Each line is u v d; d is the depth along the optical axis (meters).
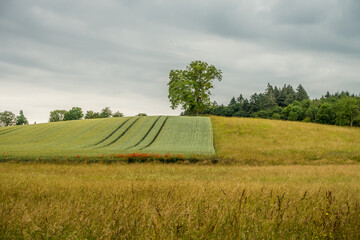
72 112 135.12
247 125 60.44
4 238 4.34
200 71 82.19
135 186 8.92
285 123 63.03
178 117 73.06
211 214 5.07
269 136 51.78
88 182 10.78
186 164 27.78
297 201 6.24
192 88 78.75
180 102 77.69
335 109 91.75
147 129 60.50
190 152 36.81
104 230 4.28
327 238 4.45
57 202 6.39
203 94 80.19
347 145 43.44
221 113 135.88
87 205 5.99
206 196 6.78
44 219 4.92
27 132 63.72
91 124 68.25
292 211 5.53
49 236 4.33
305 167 24.17
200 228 4.52
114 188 8.59
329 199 5.96
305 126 59.72
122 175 16.42
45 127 68.44
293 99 158.62
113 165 24.78
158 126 62.53
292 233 4.70
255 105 134.62
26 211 5.29
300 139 49.44
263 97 154.00
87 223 4.75
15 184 9.48
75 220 4.93
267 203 6.36
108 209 5.55
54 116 139.88
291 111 110.75
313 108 109.19
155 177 15.60
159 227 4.16
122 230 4.41
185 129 59.16
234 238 4.37
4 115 131.38
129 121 69.38
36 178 12.14
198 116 76.44
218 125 61.62
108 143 50.19
